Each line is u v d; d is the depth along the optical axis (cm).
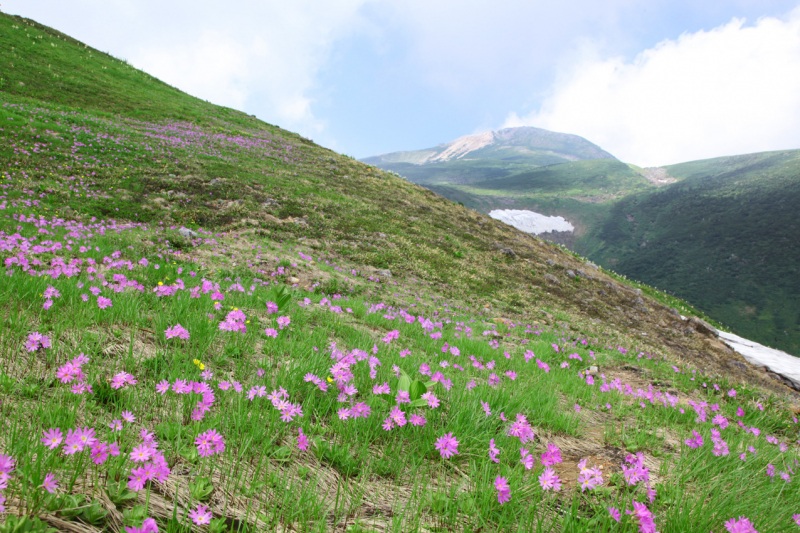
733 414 870
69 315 532
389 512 307
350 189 3095
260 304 888
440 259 2269
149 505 245
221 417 354
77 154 2339
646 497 367
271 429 363
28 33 4500
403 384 475
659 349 1739
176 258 1334
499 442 434
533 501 331
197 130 3697
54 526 207
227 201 2228
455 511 301
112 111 3616
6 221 1342
